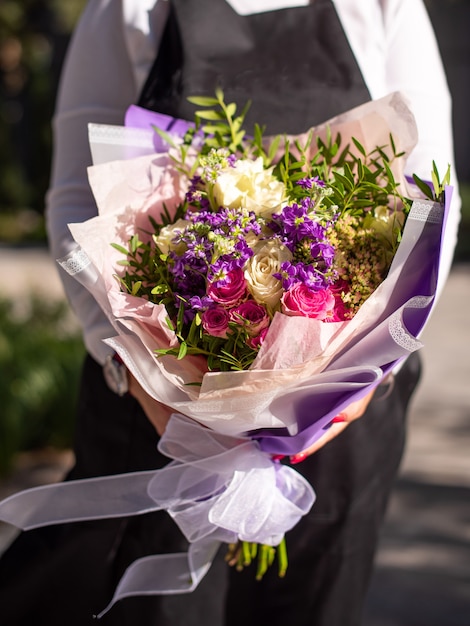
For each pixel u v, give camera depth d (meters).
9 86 12.91
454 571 1.96
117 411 1.22
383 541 2.10
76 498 1.15
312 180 1.00
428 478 2.47
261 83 1.16
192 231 1.00
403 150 1.08
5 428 2.41
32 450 2.60
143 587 1.21
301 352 0.95
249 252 0.98
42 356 2.61
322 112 1.15
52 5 12.05
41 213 11.75
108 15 1.21
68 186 1.20
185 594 1.23
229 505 1.07
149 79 1.17
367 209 1.05
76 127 1.21
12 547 1.29
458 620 1.78
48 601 1.29
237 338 0.98
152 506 1.15
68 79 1.24
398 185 1.05
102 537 1.24
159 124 1.13
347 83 1.16
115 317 1.01
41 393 2.54
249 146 1.12
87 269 1.01
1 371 2.49
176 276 1.01
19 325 2.90
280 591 1.26
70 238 1.17
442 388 3.33
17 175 11.86
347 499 1.22
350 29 1.20
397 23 1.21
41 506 1.15
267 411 1.00
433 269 0.98
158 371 1.01
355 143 1.05
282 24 1.18
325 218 1.00
